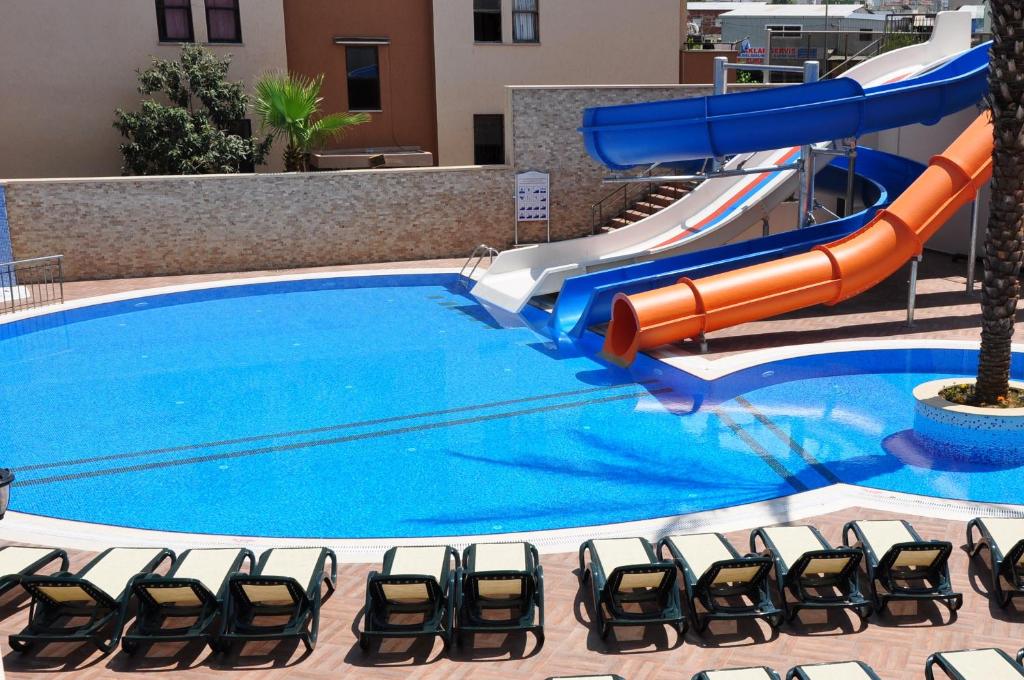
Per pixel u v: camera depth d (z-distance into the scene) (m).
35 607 8.20
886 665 7.34
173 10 26.25
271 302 21.62
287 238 24.56
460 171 25.17
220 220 24.03
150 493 11.34
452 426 13.52
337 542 9.66
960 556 8.99
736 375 15.36
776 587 8.52
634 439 12.82
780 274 16.33
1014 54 10.61
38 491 11.42
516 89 25.08
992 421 11.40
